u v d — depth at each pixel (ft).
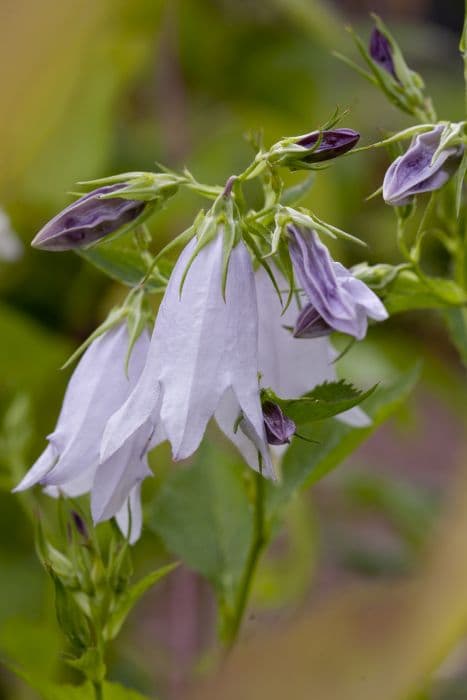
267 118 3.79
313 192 3.27
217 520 2.20
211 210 1.81
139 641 3.27
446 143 1.85
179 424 1.75
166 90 4.00
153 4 3.16
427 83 4.53
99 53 3.04
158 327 1.80
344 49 4.05
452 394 3.72
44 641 2.23
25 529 3.06
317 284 1.77
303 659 1.46
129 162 3.96
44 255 3.50
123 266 2.03
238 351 1.78
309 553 3.14
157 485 2.96
